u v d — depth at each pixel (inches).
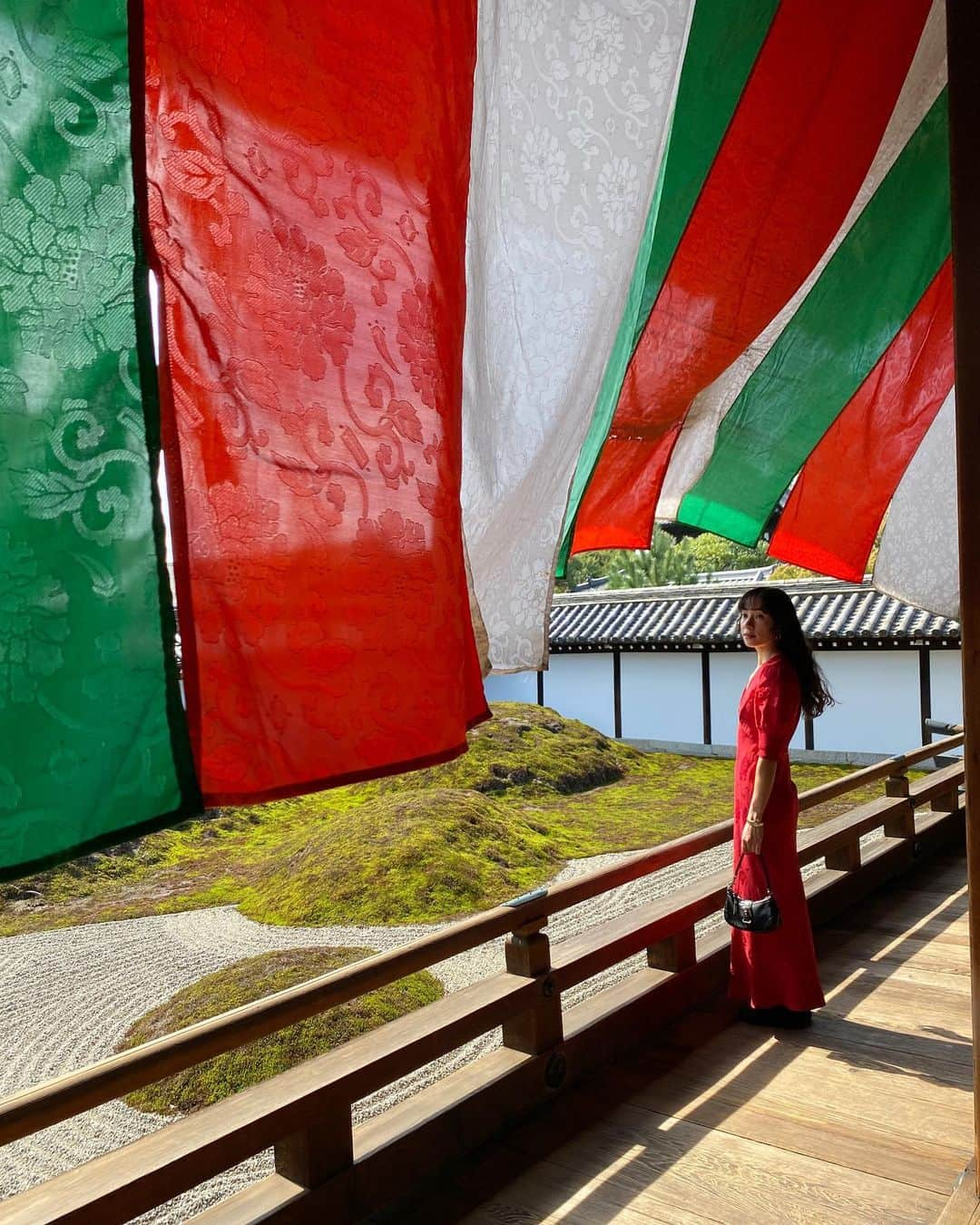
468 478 78.1
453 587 62.5
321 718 53.4
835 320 138.5
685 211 107.0
